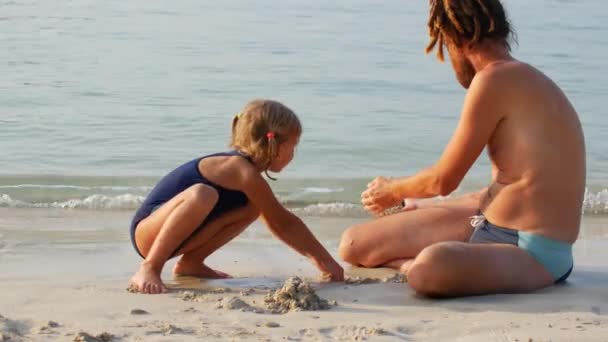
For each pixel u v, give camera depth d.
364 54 18.45
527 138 5.23
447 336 4.28
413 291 5.27
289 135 5.49
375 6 26.44
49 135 11.45
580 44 20.58
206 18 23.06
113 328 4.29
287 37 20.42
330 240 7.26
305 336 4.22
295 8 25.52
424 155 10.93
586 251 6.76
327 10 25.25
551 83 5.36
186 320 4.48
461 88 15.25
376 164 10.48
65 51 17.84
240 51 18.44
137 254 6.45
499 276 5.14
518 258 5.21
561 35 21.91
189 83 15.12
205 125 12.22
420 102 14.09
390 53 18.64
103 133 11.66
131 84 14.91
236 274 5.91
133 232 5.65
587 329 4.38
